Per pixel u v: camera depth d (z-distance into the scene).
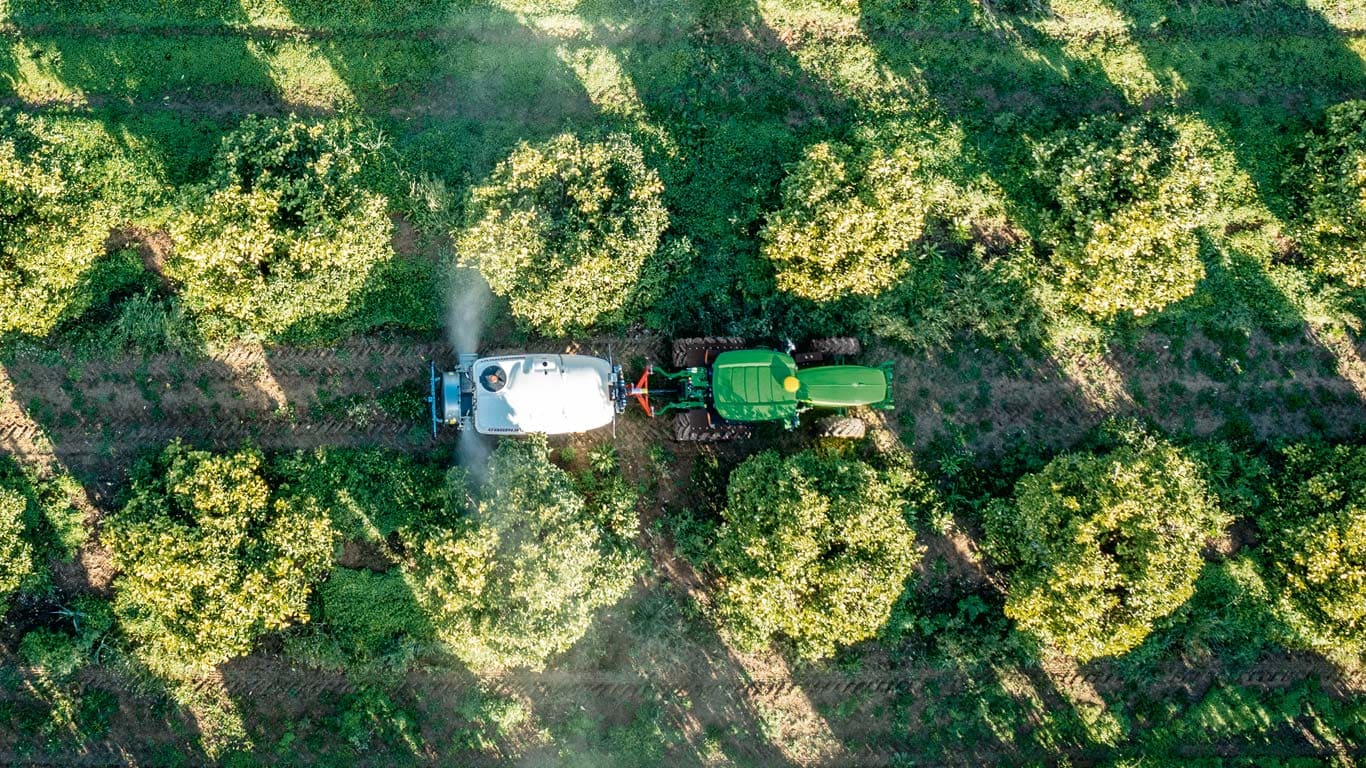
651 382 27.08
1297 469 26.45
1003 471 26.98
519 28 27.98
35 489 25.92
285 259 24.47
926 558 27.06
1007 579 26.67
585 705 26.55
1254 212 27.44
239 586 23.77
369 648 26.02
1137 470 24.59
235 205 24.06
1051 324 27.17
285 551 24.27
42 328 24.98
